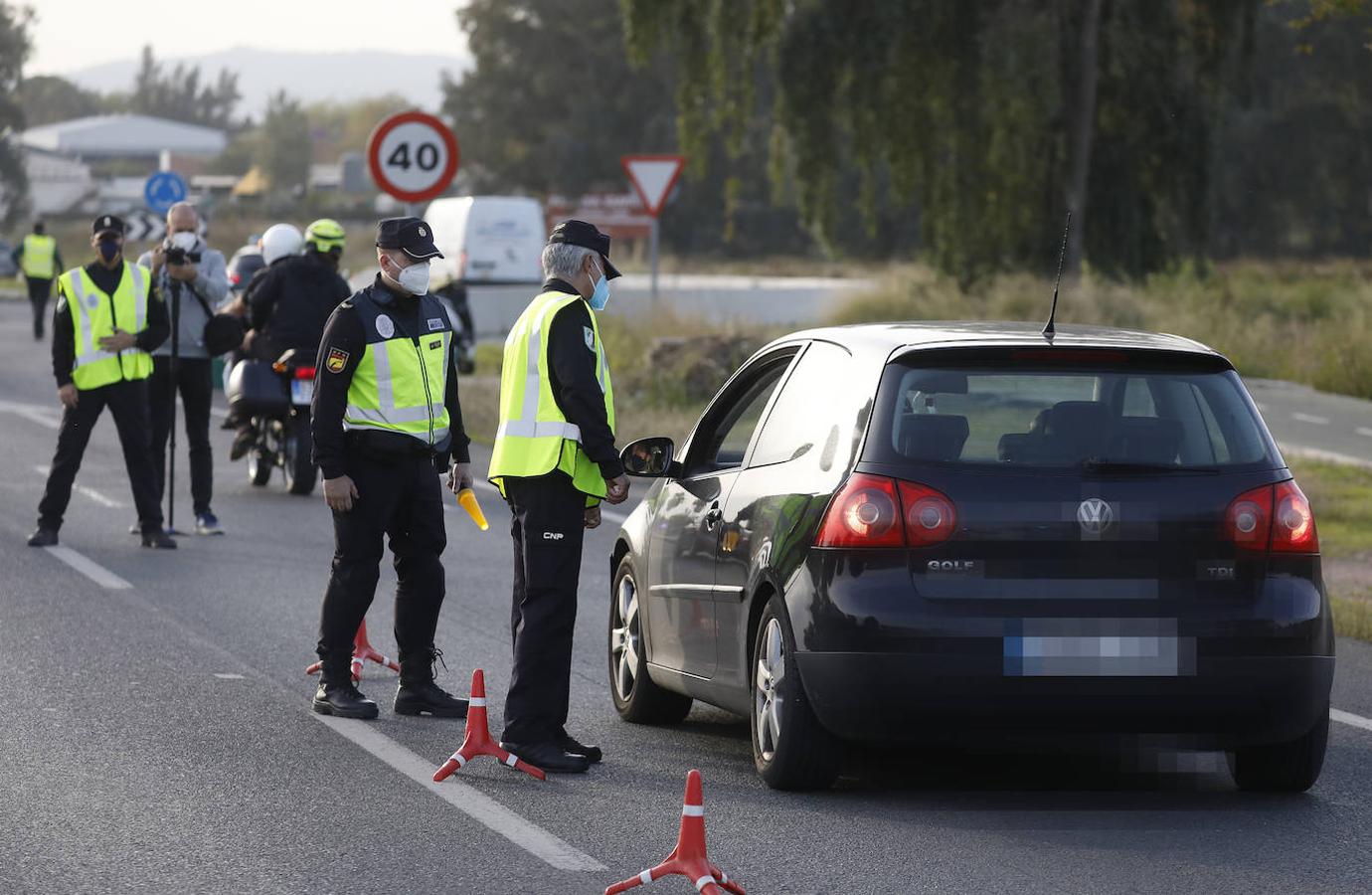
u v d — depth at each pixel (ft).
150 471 136.56
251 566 128.16
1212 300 321.32
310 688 90.68
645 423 211.61
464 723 84.58
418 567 86.43
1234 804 71.05
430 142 169.58
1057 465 67.21
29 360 317.01
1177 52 329.11
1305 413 228.63
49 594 115.55
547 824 66.64
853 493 67.56
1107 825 67.36
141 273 135.74
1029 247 325.42
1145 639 66.08
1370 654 105.50
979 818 68.18
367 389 84.33
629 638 86.94
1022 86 313.94
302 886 58.70
